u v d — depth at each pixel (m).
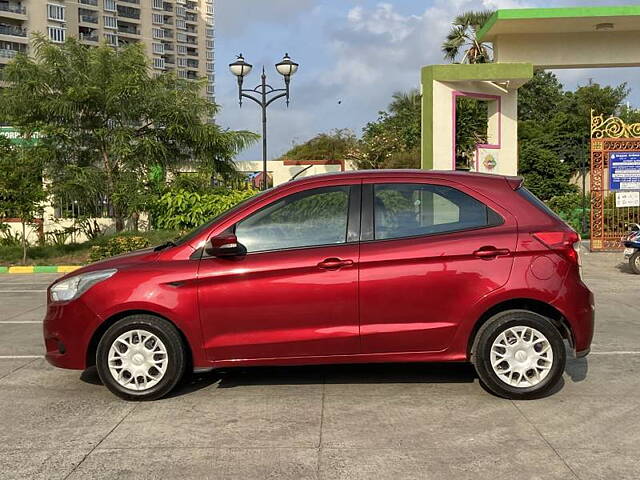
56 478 3.91
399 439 4.45
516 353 5.18
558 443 4.34
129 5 119.38
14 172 16.84
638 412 4.95
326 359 5.20
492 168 19.38
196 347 5.21
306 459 4.13
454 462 4.06
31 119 21.05
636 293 11.20
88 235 20.92
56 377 6.17
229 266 5.18
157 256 5.36
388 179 5.40
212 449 4.32
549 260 5.14
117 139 20.56
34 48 21.75
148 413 5.05
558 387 5.59
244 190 21.62
